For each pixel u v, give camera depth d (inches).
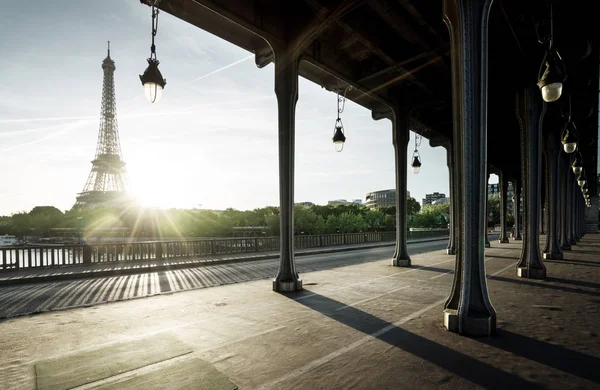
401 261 552.4
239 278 468.1
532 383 139.6
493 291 331.0
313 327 223.0
